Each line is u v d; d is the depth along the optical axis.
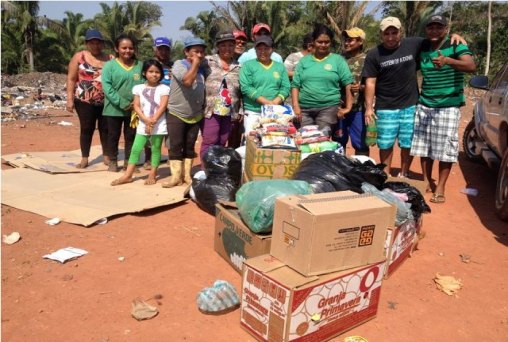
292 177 4.10
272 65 5.64
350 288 2.82
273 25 31.38
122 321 2.92
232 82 5.83
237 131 6.50
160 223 4.61
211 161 4.98
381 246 2.96
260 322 2.73
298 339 2.61
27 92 19.78
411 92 5.62
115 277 3.47
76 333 2.78
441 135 5.45
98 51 6.32
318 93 5.63
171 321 2.94
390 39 5.38
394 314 3.17
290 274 2.68
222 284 3.14
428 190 6.13
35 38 38.72
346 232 2.73
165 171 6.66
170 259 3.81
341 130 6.19
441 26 5.10
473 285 3.65
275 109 4.98
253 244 3.32
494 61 26.55
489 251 4.33
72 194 5.21
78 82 6.25
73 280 3.39
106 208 4.76
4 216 4.54
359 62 6.14
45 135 9.28
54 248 3.90
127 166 6.05
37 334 2.76
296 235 2.70
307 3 30.59
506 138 5.50
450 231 4.79
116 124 6.20
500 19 29.55
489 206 5.65
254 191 3.29
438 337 2.93
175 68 5.24
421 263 4.01
